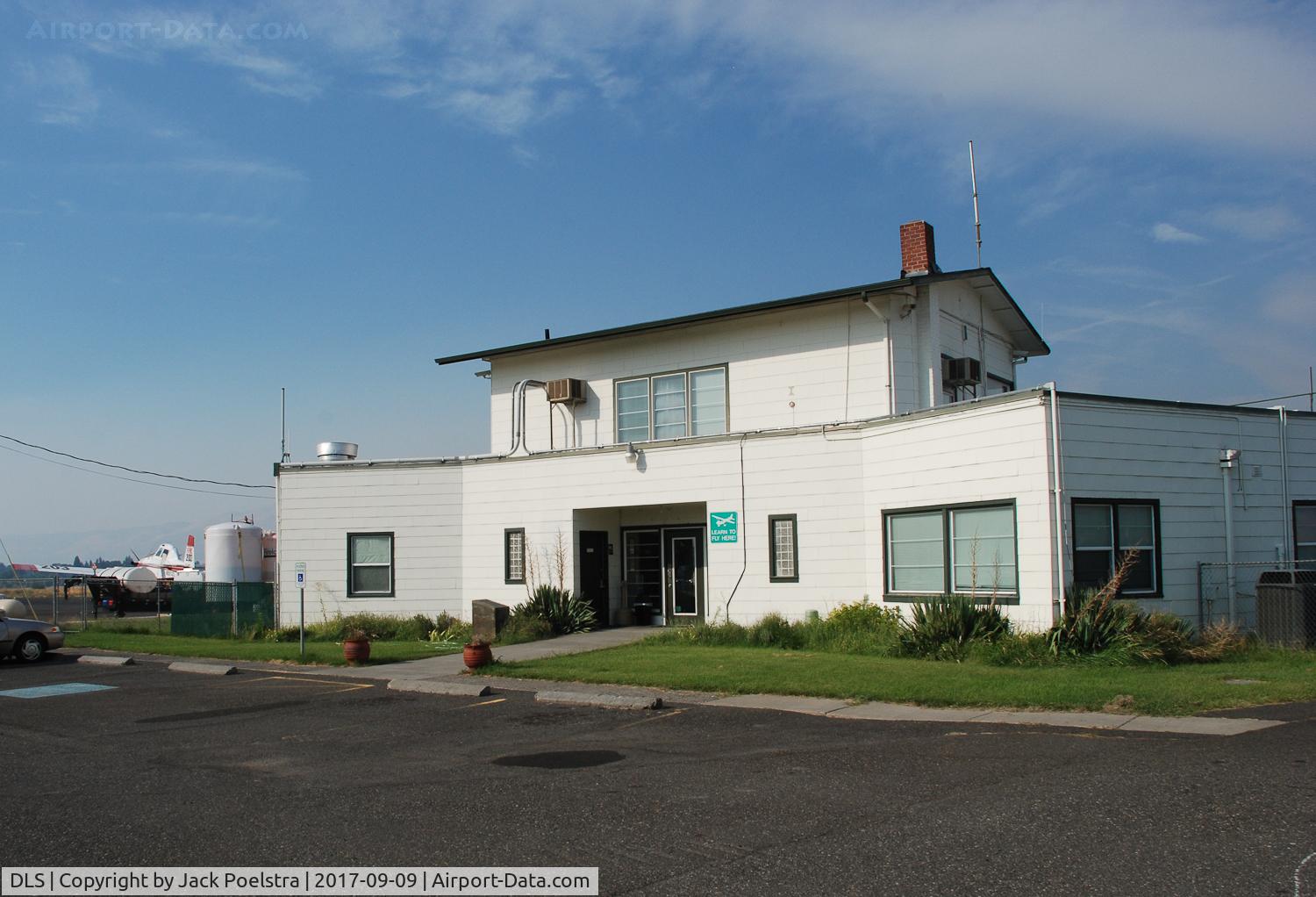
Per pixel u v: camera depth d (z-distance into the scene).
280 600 26.84
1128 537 16.69
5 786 9.43
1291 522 18.33
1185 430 17.42
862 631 18.33
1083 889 5.89
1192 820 7.05
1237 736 9.67
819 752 9.84
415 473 26.30
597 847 7.03
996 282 24.45
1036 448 16.31
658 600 24.88
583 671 15.73
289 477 27.08
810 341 23.69
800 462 20.89
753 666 15.66
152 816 8.14
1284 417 18.53
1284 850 6.38
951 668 14.70
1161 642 15.13
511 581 25.00
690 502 22.33
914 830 7.10
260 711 13.72
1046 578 16.06
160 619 31.42
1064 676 13.52
